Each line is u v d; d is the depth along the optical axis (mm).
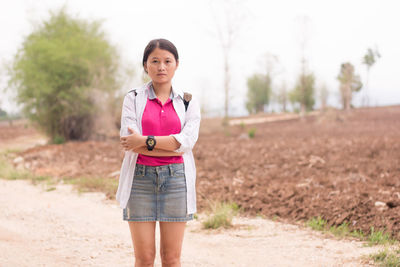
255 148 17719
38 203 7520
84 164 13422
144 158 2754
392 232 5336
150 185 2754
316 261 4398
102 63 23188
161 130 2840
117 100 23812
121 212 7070
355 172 10469
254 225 6230
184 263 4320
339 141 19359
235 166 12242
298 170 10977
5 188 9234
